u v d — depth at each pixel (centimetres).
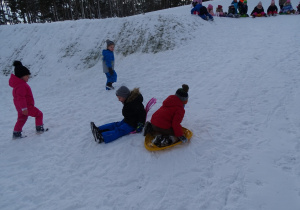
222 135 400
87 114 582
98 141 427
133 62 907
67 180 352
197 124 443
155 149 367
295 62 677
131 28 1076
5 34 1288
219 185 297
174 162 351
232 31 1122
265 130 396
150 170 344
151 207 280
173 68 797
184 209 271
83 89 789
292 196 268
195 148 372
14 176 376
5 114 680
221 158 345
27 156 431
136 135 436
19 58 1125
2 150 459
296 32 998
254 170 312
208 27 1133
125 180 334
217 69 728
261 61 727
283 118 423
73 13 4081
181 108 375
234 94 547
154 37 1002
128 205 289
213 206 269
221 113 473
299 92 507
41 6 3650
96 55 1008
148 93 644
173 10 2230
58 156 419
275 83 566
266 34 1030
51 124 550
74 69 975
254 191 280
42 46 1141
